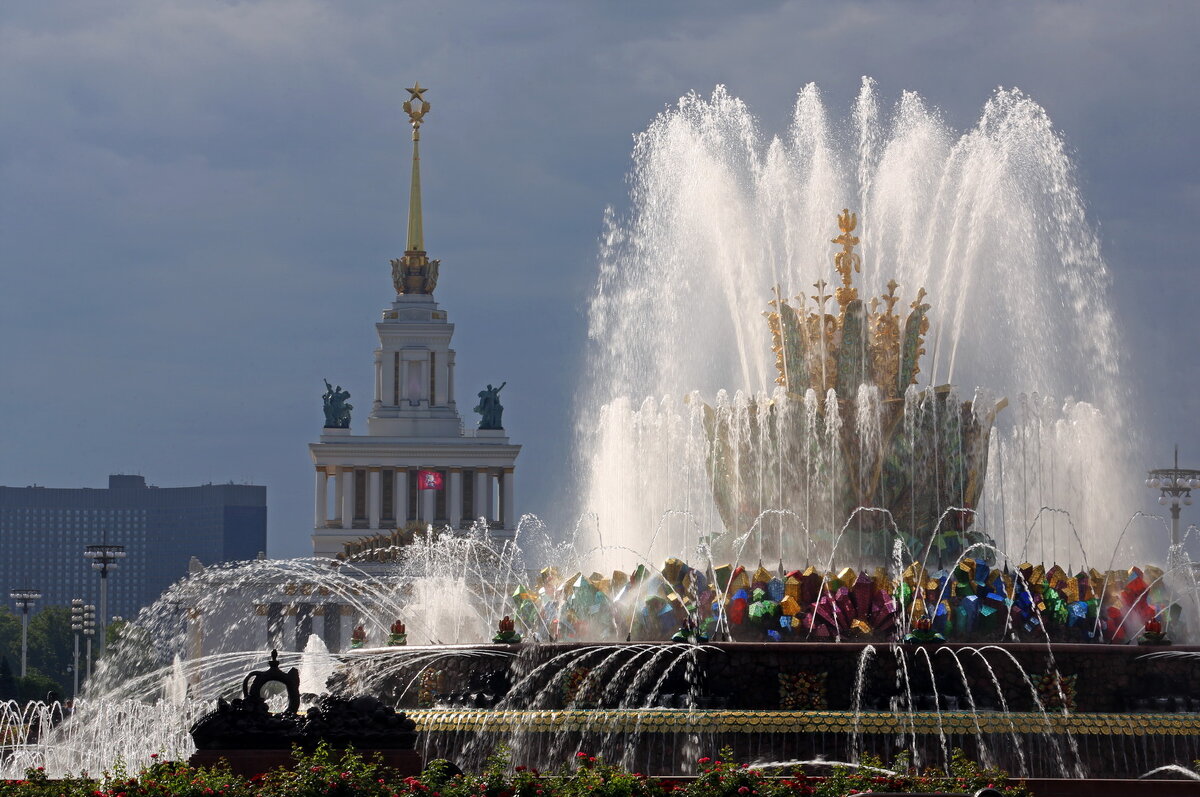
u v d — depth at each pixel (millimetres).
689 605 107625
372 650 117312
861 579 105125
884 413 117188
